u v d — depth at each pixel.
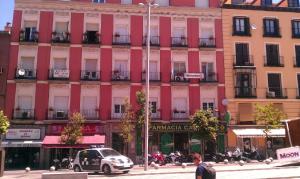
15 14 39.03
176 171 23.16
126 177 20.52
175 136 38.94
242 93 40.81
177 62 40.69
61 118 37.59
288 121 23.98
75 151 36.88
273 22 43.22
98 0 40.75
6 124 23.28
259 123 39.81
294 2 45.25
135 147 37.72
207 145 39.12
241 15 42.47
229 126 39.41
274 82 41.84
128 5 40.53
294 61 42.53
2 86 37.75
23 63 38.56
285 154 23.48
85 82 38.59
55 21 39.59
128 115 35.94
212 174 8.18
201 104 39.97
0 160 22.52
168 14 41.25
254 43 42.19
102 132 37.88
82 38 39.56
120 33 40.41
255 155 35.72
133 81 39.44
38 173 28.33
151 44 40.28
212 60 41.09
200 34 41.41
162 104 39.31
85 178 15.95
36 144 35.97
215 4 42.22
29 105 37.78
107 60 39.56
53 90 38.28
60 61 39.12
